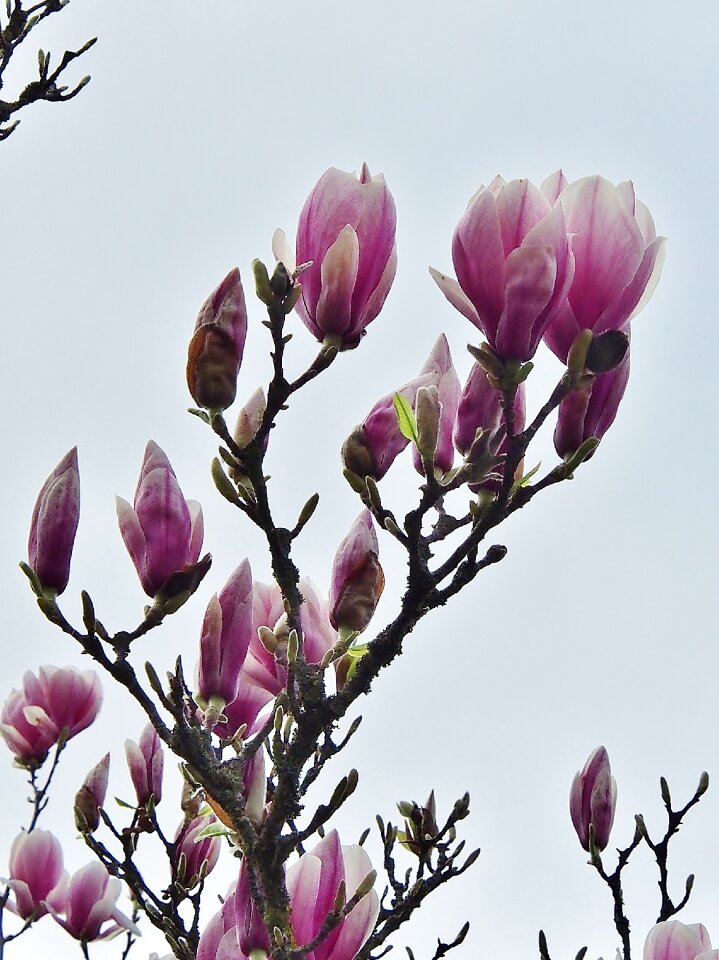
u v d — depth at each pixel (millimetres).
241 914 1291
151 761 1563
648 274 1276
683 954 1483
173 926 1479
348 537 1351
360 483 1330
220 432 1282
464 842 1379
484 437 1305
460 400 1368
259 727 1457
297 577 1305
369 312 1295
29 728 1846
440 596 1292
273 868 1282
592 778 1528
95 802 1537
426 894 1363
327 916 1267
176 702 1309
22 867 1806
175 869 1511
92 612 1308
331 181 1301
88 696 1858
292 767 1293
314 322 1297
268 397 1279
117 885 1699
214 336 1282
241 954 1306
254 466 1286
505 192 1256
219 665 1354
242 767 1313
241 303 1293
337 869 1291
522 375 1253
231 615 1358
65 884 1812
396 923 1355
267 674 1412
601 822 1518
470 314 1270
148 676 1308
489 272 1251
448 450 1390
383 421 1342
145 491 1347
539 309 1245
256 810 1309
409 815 1421
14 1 1856
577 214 1275
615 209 1273
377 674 1300
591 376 1267
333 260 1284
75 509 1324
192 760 1303
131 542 1341
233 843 1373
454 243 1266
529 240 1241
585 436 1305
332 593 1347
